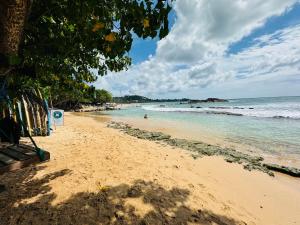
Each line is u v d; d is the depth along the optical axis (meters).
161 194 5.16
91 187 5.25
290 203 5.51
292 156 10.12
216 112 39.47
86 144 9.75
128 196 4.92
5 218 3.92
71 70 3.74
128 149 9.36
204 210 4.66
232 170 7.73
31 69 3.52
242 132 16.86
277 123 21.48
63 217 4.03
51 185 5.25
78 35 3.13
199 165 7.95
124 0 2.30
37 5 2.88
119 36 2.47
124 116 35.47
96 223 3.93
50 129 12.30
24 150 3.48
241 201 5.38
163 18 2.22
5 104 3.85
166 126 21.00
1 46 2.39
